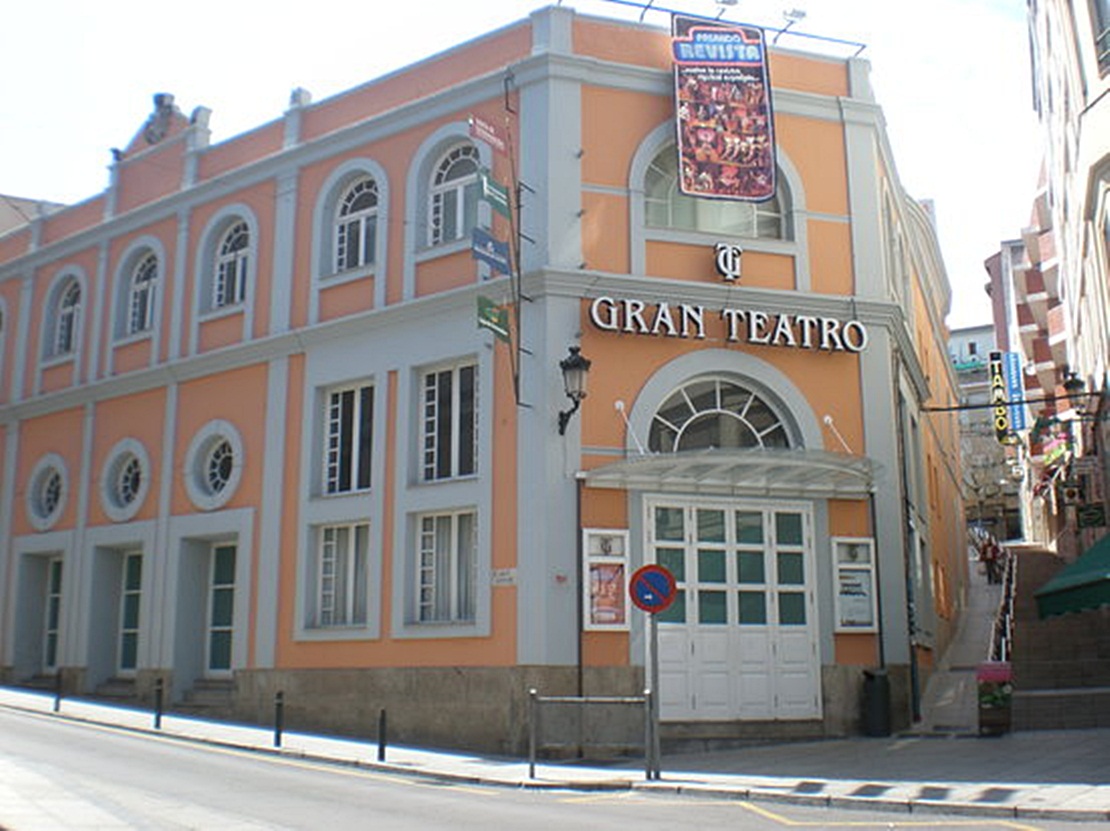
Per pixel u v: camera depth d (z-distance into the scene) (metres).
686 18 18.50
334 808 10.41
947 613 27.94
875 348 18.56
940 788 11.43
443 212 19.27
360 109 20.62
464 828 9.24
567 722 14.83
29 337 26.16
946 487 31.66
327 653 18.48
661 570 13.50
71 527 23.69
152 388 22.69
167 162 23.77
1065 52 19.80
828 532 17.59
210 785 11.73
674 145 18.61
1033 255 42.72
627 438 16.98
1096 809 9.84
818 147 19.09
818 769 13.48
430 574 18.00
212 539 21.39
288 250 20.81
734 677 16.64
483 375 17.61
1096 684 18.30
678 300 17.67
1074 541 29.61
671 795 12.05
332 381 19.61
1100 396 22.16
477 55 19.25
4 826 8.35
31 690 23.28
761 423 17.98
